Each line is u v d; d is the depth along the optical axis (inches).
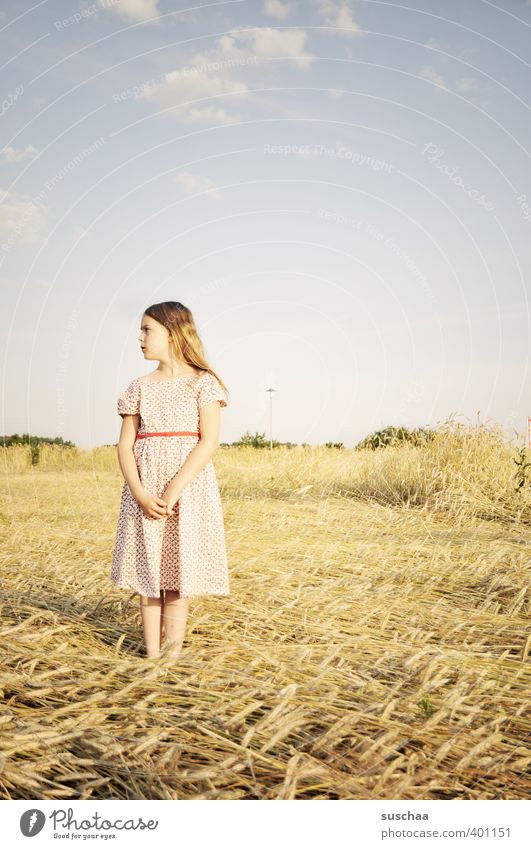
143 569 112.5
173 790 72.4
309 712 85.7
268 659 102.0
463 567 174.7
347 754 79.1
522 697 95.4
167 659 101.2
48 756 75.4
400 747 79.7
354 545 199.2
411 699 89.0
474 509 260.1
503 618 134.2
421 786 74.0
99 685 94.4
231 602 139.3
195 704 89.1
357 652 110.7
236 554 184.4
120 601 139.5
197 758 77.9
